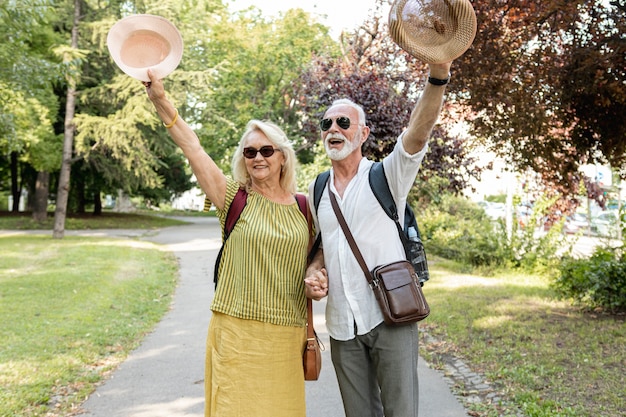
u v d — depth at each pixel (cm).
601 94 575
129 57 274
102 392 476
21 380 480
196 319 779
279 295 289
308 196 309
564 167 695
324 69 1076
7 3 878
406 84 989
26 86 1094
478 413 418
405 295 273
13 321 704
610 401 421
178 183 4294
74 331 665
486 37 574
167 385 496
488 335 635
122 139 1952
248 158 295
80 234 2230
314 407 443
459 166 1046
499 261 1234
